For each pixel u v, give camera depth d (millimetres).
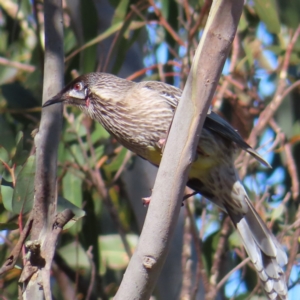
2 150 6914
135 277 5031
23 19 11602
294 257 7828
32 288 5184
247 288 9430
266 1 10031
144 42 11062
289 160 9164
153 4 9773
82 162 9609
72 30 10195
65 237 9773
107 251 9492
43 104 6219
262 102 10305
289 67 10805
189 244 7988
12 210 6426
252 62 10039
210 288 7902
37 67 10273
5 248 8945
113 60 10430
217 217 10062
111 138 10664
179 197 5117
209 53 5121
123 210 10461
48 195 5770
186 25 9977
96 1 10773
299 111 10594
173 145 5172
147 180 9719
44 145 5969
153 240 5062
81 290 9445
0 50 11828
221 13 5059
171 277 8727
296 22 10383
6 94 10055
